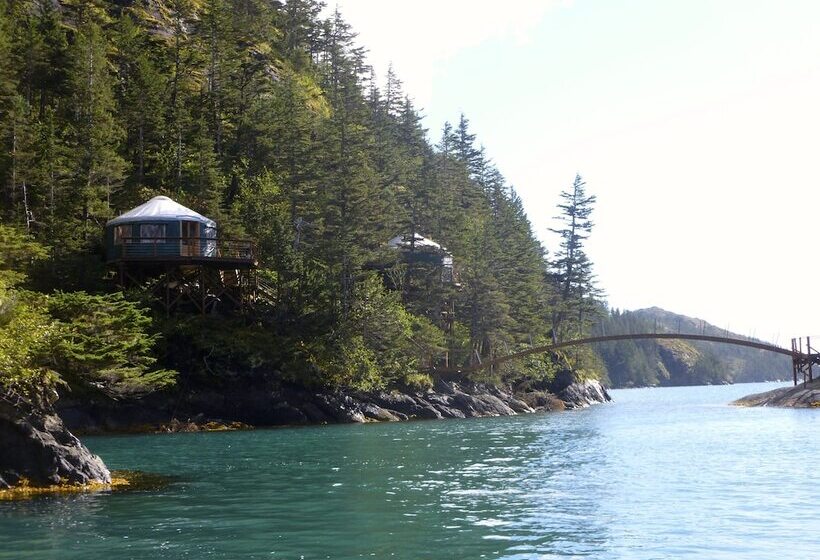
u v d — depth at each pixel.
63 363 31.33
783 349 76.38
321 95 116.75
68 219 62.78
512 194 149.38
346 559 15.28
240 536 17.31
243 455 35.00
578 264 116.50
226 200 76.44
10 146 64.12
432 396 69.31
